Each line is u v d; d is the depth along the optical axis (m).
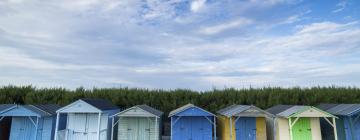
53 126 20.20
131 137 20.14
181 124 19.64
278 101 28.30
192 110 19.30
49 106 21.80
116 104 28.58
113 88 31.02
